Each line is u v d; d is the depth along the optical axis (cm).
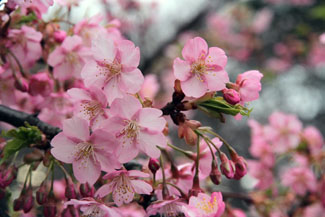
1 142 45
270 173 71
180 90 41
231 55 151
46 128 46
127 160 39
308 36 143
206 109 41
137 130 39
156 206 39
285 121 71
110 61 40
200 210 39
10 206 49
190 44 40
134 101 38
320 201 67
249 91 42
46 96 49
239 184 104
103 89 40
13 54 47
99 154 39
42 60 52
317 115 160
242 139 146
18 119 47
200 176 44
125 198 40
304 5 146
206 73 40
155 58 113
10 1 45
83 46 49
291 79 157
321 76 156
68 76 49
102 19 50
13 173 43
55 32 49
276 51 153
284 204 67
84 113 40
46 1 48
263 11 148
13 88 49
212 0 145
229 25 148
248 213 73
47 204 43
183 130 41
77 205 40
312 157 69
